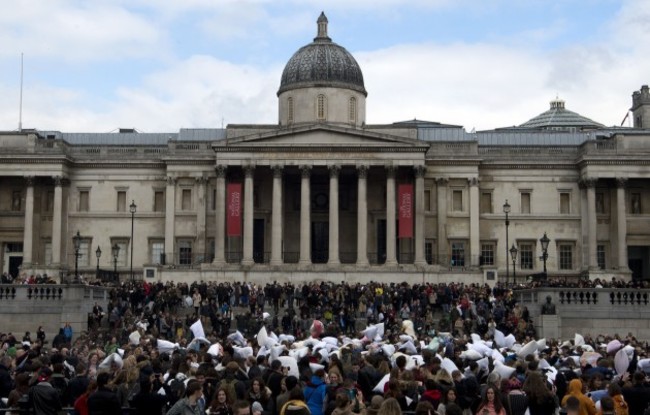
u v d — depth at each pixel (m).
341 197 116.94
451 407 22.78
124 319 75.31
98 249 102.62
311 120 118.50
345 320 75.56
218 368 34.34
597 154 114.00
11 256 118.62
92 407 25.69
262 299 83.12
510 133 128.88
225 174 110.75
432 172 115.75
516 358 37.62
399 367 31.31
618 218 114.31
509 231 117.38
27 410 27.33
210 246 115.50
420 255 109.44
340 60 120.19
